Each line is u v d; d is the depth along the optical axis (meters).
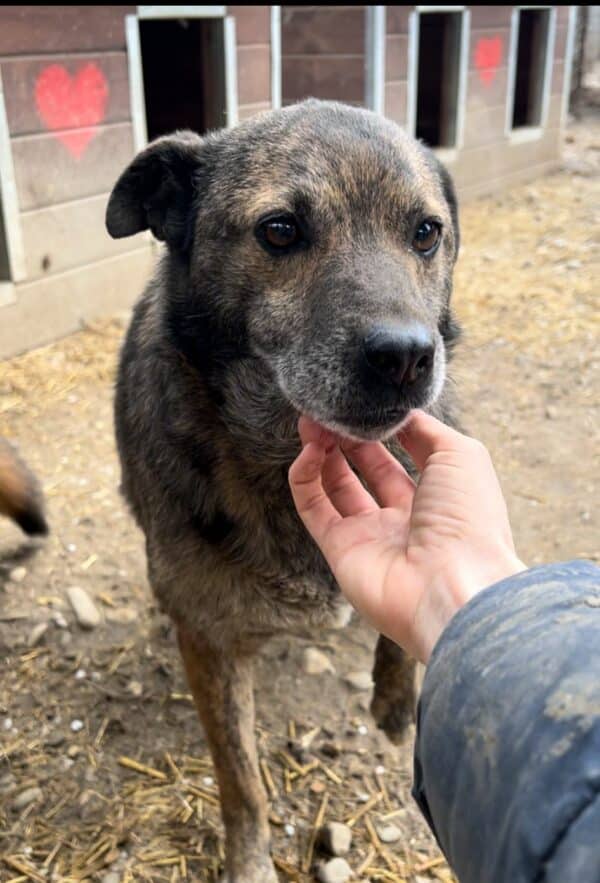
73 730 0.74
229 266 0.57
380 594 0.40
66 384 1.25
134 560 0.92
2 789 0.69
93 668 0.80
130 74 1.40
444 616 0.37
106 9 1.33
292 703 0.77
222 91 1.56
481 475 0.41
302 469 0.46
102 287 1.45
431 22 2.30
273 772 0.71
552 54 2.49
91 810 0.68
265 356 0.56
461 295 1.62
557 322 1.50
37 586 0.88
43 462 1.08
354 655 0.83
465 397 1.24
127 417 0.69
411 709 0.72
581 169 2.68
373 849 0.65
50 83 1.28
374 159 0.55
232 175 0.58
